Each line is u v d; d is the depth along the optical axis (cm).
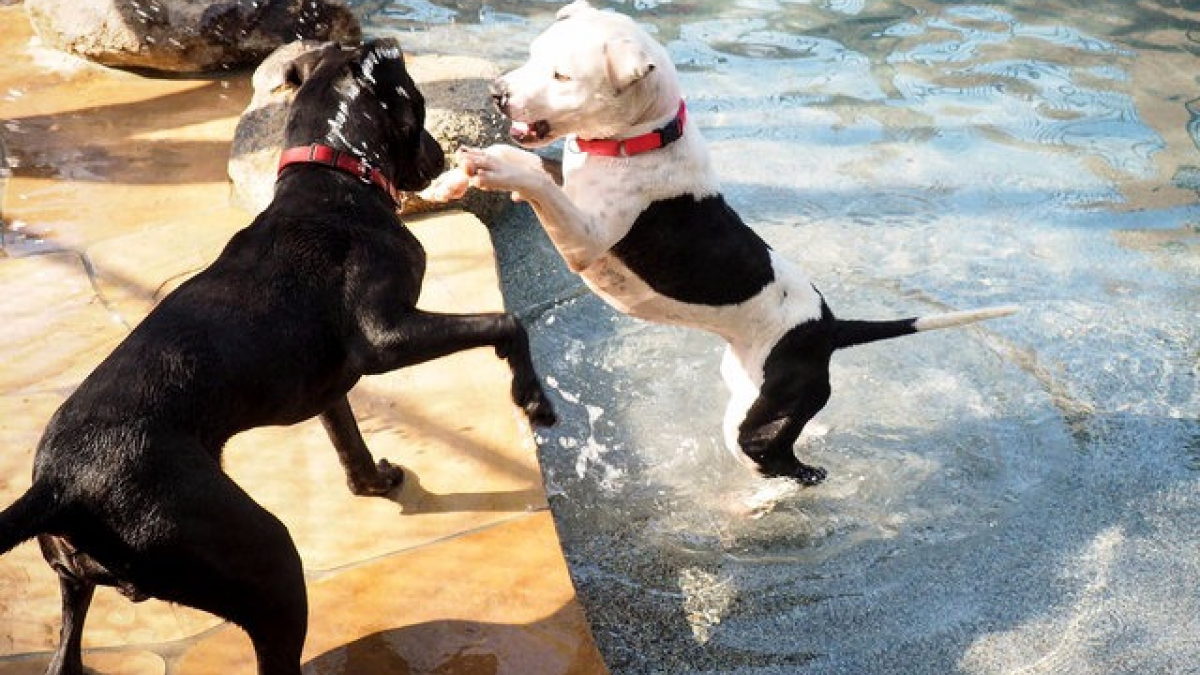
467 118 543
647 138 360
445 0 736
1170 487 433
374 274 304
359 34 658
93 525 263
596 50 341
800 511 421
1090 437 455
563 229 348
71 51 630
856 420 464
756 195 579
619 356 487
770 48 704
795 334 401
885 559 401
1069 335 505
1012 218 572
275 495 375
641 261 378
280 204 313
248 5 628
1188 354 496
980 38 723
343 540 361
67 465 262
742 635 368
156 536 262
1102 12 757
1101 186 596
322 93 330
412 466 389
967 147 621
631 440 447
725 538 407
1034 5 764
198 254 481
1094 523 417
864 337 414
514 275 525
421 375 429
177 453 267
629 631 367
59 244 484
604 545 400
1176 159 617
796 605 381
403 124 344
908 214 572
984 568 398
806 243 550
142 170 541
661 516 414
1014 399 473
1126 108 658
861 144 621
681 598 381
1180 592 389
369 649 325
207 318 284
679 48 698
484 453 396
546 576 351
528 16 723
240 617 279
